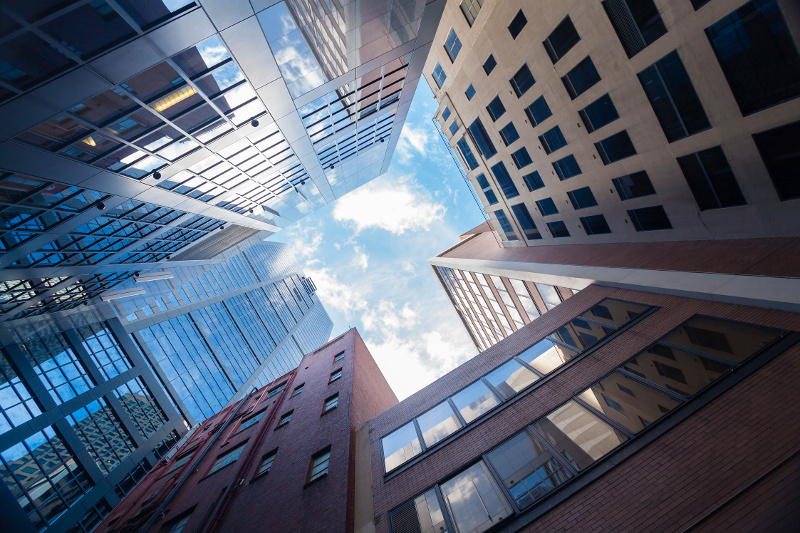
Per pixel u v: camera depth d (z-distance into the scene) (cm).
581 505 880
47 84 964
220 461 2255
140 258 3066
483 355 1895
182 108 1423
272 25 1243
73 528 2561
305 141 2378
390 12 1508
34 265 1988
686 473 819
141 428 3681
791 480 698
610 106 1714
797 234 1286
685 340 1176
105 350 3731
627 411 1062
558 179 2358
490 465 1141
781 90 1118
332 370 2747
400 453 1457
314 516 1274
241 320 7662
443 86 2995
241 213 3278
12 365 2747
